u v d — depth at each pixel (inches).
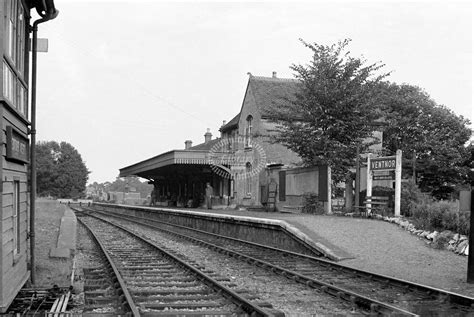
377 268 484.4
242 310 307.9
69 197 3727.9
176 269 477.1
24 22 393.7
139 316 272.1
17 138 323.9
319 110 941.2
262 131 1336.1
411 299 348.5
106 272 459.2
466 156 1680.6
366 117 952.9
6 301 280.5
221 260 566.9
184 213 1147.9
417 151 1691.7
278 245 693.9
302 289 387.9
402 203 792.9
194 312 296.4
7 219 291.1
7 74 299.9
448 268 483.2
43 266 470.3
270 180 1264.8
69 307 327.0
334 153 909.8
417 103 1743.4
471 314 301.4
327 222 715.4
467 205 415.2
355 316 296.8
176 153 1396.4
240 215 906.1
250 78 1455.5
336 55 975.0
